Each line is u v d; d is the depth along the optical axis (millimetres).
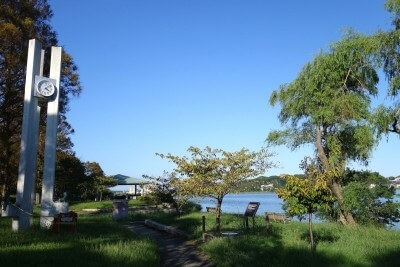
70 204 53000
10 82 26172
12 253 10656
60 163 47969
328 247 12875
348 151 23922
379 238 15062
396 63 21531
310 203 13305
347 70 22828
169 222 24344
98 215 32500
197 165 19453
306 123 24859
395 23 22031
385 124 20922
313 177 15539
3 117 27359
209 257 13570
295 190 13391
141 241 14344
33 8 27953
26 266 9359
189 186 19359
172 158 20031
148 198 37438
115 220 27578
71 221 16219
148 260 11328
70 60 30141
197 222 22625
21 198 16672
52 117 18172
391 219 22453
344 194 21906
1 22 25203
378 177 23312
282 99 24453
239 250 13195
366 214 22312
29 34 26750
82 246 12359
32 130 17422
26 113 17328
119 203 30438
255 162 19672
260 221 22203
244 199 65875
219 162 19203
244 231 17922
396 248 12508
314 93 23156
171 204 33188
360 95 23141
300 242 13969
